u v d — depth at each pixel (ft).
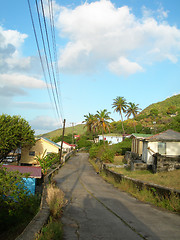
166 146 61.72
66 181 58.59
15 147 86.07
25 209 39.09
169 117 268.82
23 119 88.22
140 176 46.14
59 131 424.05
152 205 28.73
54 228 16.05
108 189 45.50
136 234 16.88
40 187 58.08
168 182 34.99
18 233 30.25
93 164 110.93
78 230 17.85
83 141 261.24
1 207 37.52
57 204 22.93
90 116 200.85
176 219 21.33
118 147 122.42
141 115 327.67
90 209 26.37
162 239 15.75
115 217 22.31
